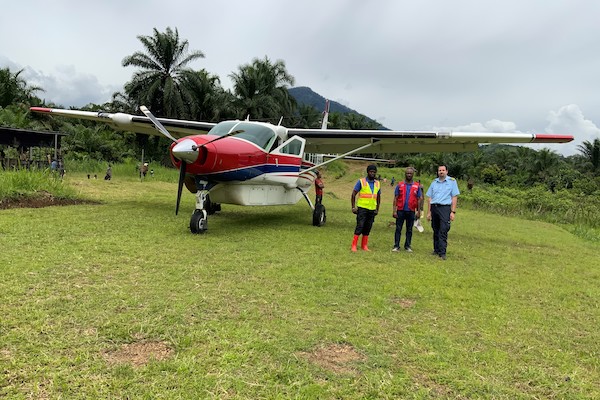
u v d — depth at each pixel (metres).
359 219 6.32
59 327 2.89
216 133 8.12
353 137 9.36
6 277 3.87
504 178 43.91
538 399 2.40
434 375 2.58
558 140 8.13
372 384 2.43
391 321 3.46
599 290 4.94
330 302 3.82
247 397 2.23
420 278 4.88
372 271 5.09
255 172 7.84
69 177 18.00
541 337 3.32
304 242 6.71
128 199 11.40
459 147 9.56
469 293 4.41
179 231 6.90
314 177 9.90
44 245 5.23
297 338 2.98
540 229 12.39
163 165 36.47
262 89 41.41
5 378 2.23
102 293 3.62
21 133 19.34
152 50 36.56
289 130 9.29
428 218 6.57
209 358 2.60
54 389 2.17
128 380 2.30
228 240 6.44
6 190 9.02
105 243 5.58
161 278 4.20
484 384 2.51
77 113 10.84
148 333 2.90
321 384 2.40
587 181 36.97
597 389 2.54
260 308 3.54
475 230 10.55
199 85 38.28
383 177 42.78
